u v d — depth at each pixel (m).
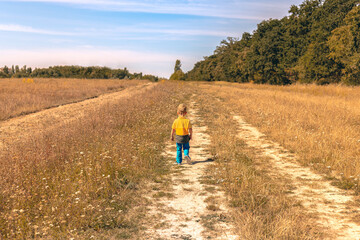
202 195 4.92
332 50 41.25
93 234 3.60
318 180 5.62
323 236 3.47
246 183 5.16
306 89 26.62
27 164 5.57
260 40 61.69
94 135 8.22
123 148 7.13
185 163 6.86
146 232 3.67
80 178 5.22
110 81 50.81
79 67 87.69
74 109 15.97
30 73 82.44
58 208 4.07
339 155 6.65
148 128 9.97
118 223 3.89
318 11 49.41
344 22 43.16
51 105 17.61
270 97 19.88
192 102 19.39
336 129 8.88
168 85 37.50
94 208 4.14
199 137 9.70
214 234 3.60
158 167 6.50
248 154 7.43
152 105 15.54
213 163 6.78
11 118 13.15
